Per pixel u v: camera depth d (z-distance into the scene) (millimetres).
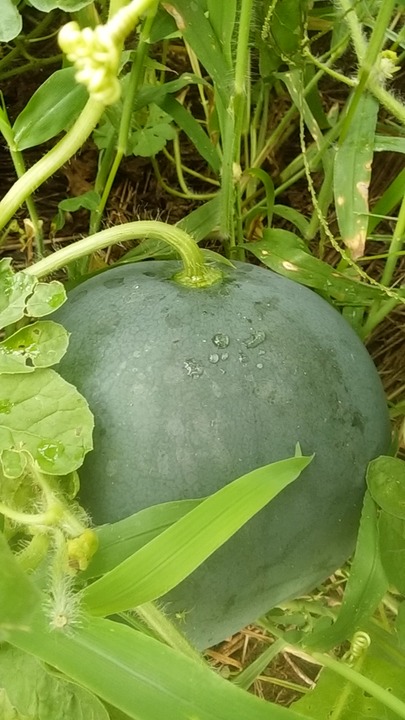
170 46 805
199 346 452
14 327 588
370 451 495
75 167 819
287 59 587
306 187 832
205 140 642
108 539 419
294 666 710
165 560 380
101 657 363
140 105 623
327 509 478
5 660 412
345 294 599
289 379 458
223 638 510
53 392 429
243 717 353
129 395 444
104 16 674
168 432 438
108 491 444
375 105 577
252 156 745
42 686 409
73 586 398
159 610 438
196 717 351
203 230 626
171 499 438
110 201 821
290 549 473
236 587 466
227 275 494
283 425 451
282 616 590
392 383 772
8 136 515
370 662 543
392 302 617
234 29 568
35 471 411
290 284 514
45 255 673
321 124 709
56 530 397
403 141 580
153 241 601
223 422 440
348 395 482
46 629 367
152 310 468
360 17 600
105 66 353
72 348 468
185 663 360
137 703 354
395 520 497
